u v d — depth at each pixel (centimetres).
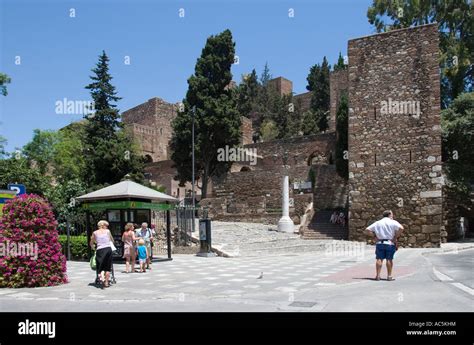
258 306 907
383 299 932
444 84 3669
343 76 5988
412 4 3469
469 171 2733
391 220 1220
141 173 3653
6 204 1265
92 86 3831
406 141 2503
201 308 898
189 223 2514
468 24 3338
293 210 3494
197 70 4438
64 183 3300
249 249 2250
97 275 1232
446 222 2598
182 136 4284
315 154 4578
